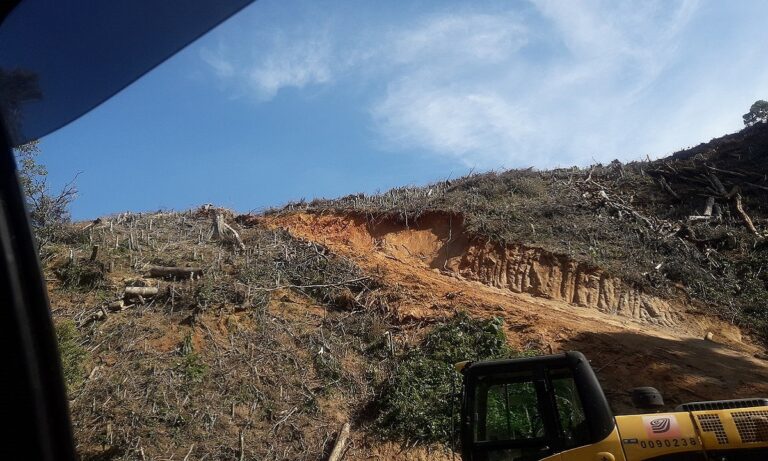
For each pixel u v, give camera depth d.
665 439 5.86
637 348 12.52
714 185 20.12
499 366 6.61
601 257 16.42
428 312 14.26
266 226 18.98
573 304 15.23
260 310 13.98
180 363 12.16
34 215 15.12
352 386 12.20
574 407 6.29
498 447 6.45
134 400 11.24
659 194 20.19
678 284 15.52
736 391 10.92
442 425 10.81
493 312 14.21
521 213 18.64
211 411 11.27
